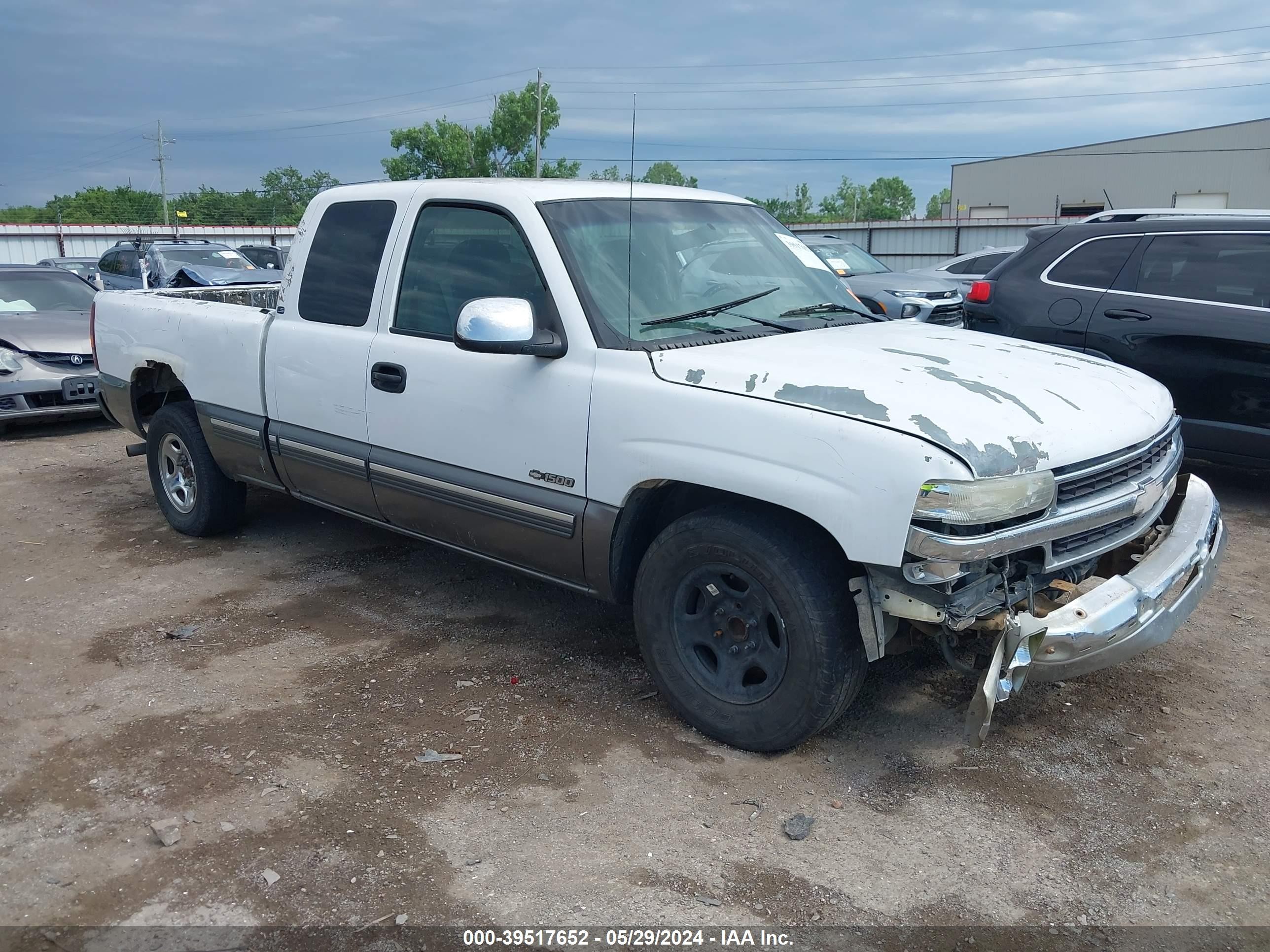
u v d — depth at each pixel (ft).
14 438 29.91
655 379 11.23
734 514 10.89
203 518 18.70
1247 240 20.26
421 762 11.10
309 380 15.23
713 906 8.79
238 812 10.18
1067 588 10.32
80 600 16.17
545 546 12.53
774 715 10.79
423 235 13.93
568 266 12.19
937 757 11.22
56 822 10.03
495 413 12.68
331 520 20.43
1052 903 8.84
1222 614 15.15
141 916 8.68
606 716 12.17
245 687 13.00
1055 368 11.91
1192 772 10.89
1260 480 22.86
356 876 9.18
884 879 9.16
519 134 139.44
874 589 9.97
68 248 119.03
